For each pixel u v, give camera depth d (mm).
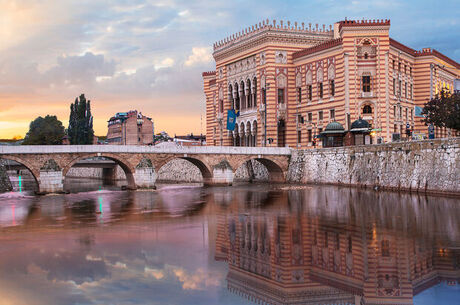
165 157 83312
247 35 106625
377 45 87812
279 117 101688
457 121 76312
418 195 60062
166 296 23766
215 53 118938
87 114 152125
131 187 81812
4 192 76812
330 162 82750
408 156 65625
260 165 102000
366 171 73438
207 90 129125
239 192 73812
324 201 57719
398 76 93500
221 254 31641
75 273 27344
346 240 34906
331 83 92750
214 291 24547
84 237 37188
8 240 36156
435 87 101500
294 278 26812
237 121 113438
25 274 27156
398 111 92688
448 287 24797
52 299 23359
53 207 56344
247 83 109000
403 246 32750
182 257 30922
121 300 23234
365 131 82375
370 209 49312
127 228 41125
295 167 92000
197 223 43406
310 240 35219
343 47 88312
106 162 120500
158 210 52781
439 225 39531
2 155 70688
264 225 41688
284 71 101812
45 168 73125
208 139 129250
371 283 25719
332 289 24938
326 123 93750
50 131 164875
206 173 90188
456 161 57656
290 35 101375
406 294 24000
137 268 28359
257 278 26688
